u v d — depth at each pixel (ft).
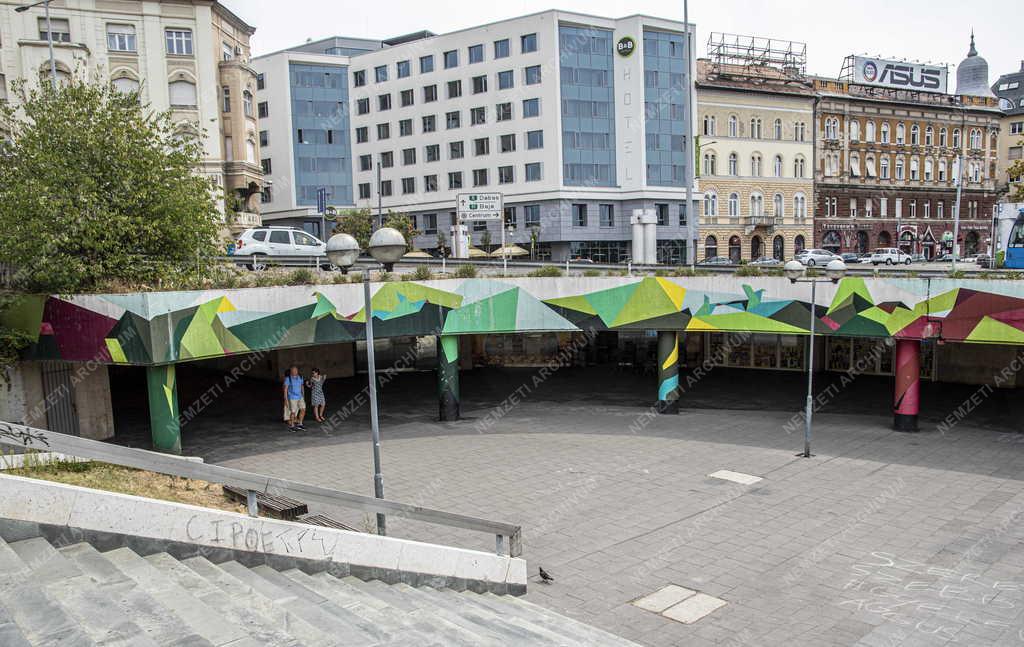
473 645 22.08
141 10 124.98
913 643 31.86
